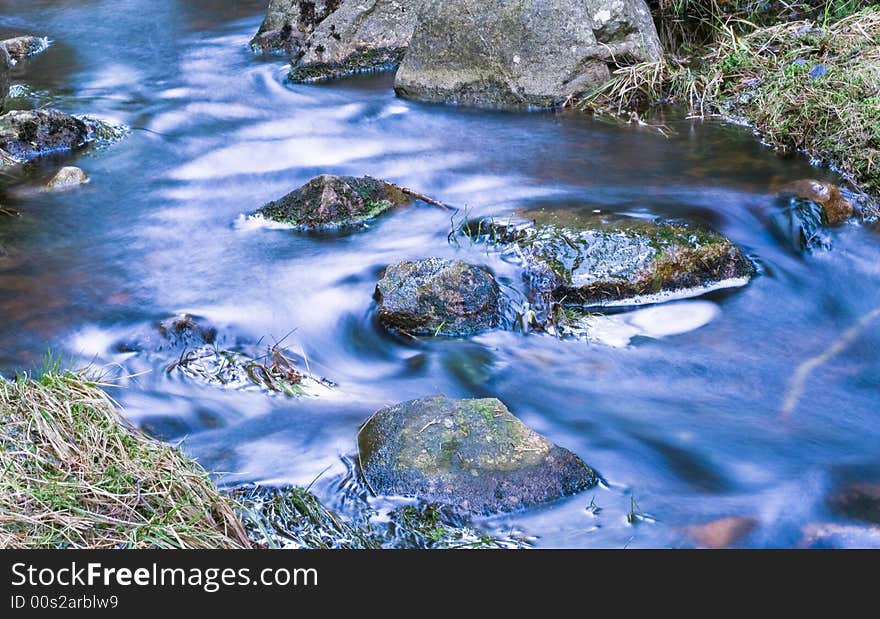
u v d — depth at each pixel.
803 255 6.12
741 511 3.87
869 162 6.68
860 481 4.05
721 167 7.04
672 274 5.60
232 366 4.89
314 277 5.73
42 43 11.00
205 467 4.11
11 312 5.32
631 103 8.30
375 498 3.90
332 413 4.52
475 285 5.29
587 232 5.78
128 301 5.46
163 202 6.93
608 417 4.56
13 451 3.81
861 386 4.88
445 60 8.71
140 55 10.53
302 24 10.33
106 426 4.02
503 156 7.48
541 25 8.34
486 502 3.85
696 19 9.28
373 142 7.98
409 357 5.09
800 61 8.05
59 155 7.84
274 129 8.35
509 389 4.80
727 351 5.17
